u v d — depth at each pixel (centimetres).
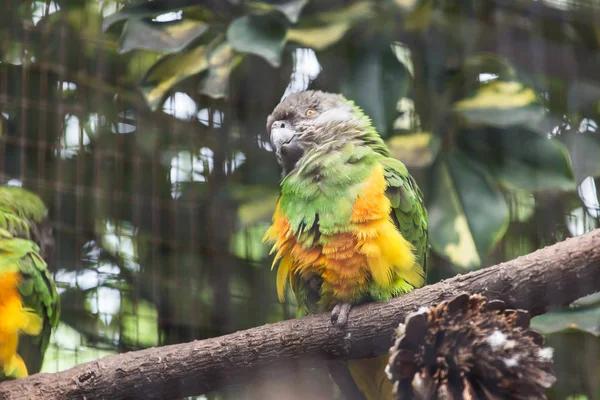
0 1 814
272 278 825
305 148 658
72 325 786
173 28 771
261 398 609
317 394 639
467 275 492
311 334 518
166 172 830
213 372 514
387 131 767
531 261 464
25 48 815
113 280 803
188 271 816
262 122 820
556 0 786
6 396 505
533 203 793
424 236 632
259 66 816
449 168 763
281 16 762
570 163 756
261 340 515
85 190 811
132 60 872
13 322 584
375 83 762
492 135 786
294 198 586
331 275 562
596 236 455
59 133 812
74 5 838
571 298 464
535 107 761
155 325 807
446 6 790
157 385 512
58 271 785
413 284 574
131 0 846
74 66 834
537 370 390
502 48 793
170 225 821
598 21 780
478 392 389
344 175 573
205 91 747
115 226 812
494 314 401
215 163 824
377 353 527
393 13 789
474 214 739
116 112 838
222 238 821
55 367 773
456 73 802
